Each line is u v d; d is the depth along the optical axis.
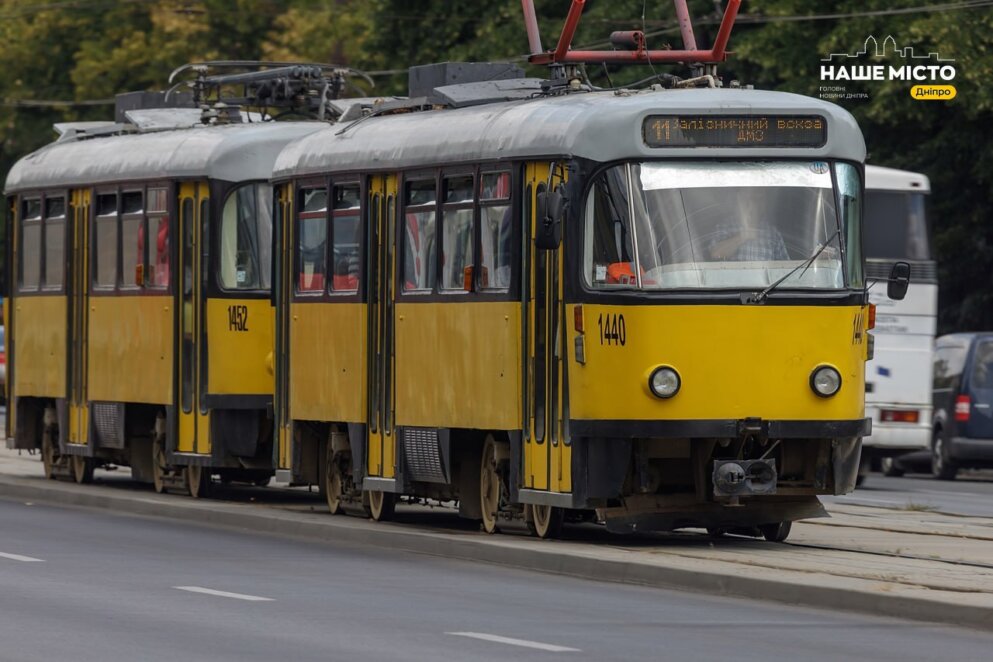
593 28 112.62
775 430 46.69
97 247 69.06
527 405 48.69
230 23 149.25
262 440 63.97
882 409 80.94
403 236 53.41
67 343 70.69
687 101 47.09
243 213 63.53
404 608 37.72
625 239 46.56
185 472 65.00
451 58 120.19
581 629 34.91
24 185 74.00
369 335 54.88
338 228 56.38
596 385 46.69
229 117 68.81
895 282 49.41
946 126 106.31
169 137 66.44
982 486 81.94
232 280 63.44
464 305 50.75
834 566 42.25
